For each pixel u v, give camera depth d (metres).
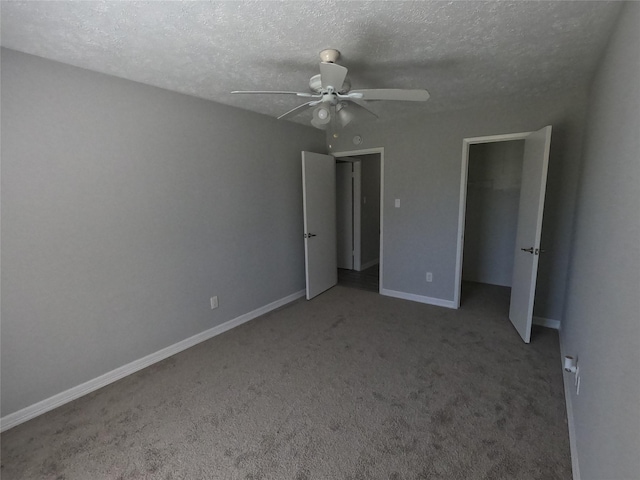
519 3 1.47
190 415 2.08
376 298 4.21
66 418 2.06
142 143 2.52
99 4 1.43
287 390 2.32
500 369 2.52
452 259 3.77
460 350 2.83
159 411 2.12
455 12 1.54
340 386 2.35
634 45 1.23
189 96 2.81
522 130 3.17
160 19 1.57
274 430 1.93
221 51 1.94
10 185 1.92
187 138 2.83
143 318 2.63
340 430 1.92
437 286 3.92
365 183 5.73
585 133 2.66
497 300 4.07
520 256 3.16
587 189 2.22
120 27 1.64
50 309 2.12
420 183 3.85
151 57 2.01
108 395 2.29
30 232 2.01
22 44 1.82
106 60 2.05
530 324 2.88
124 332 2.52
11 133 1.90
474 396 2.21
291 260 4.14
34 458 1.76
